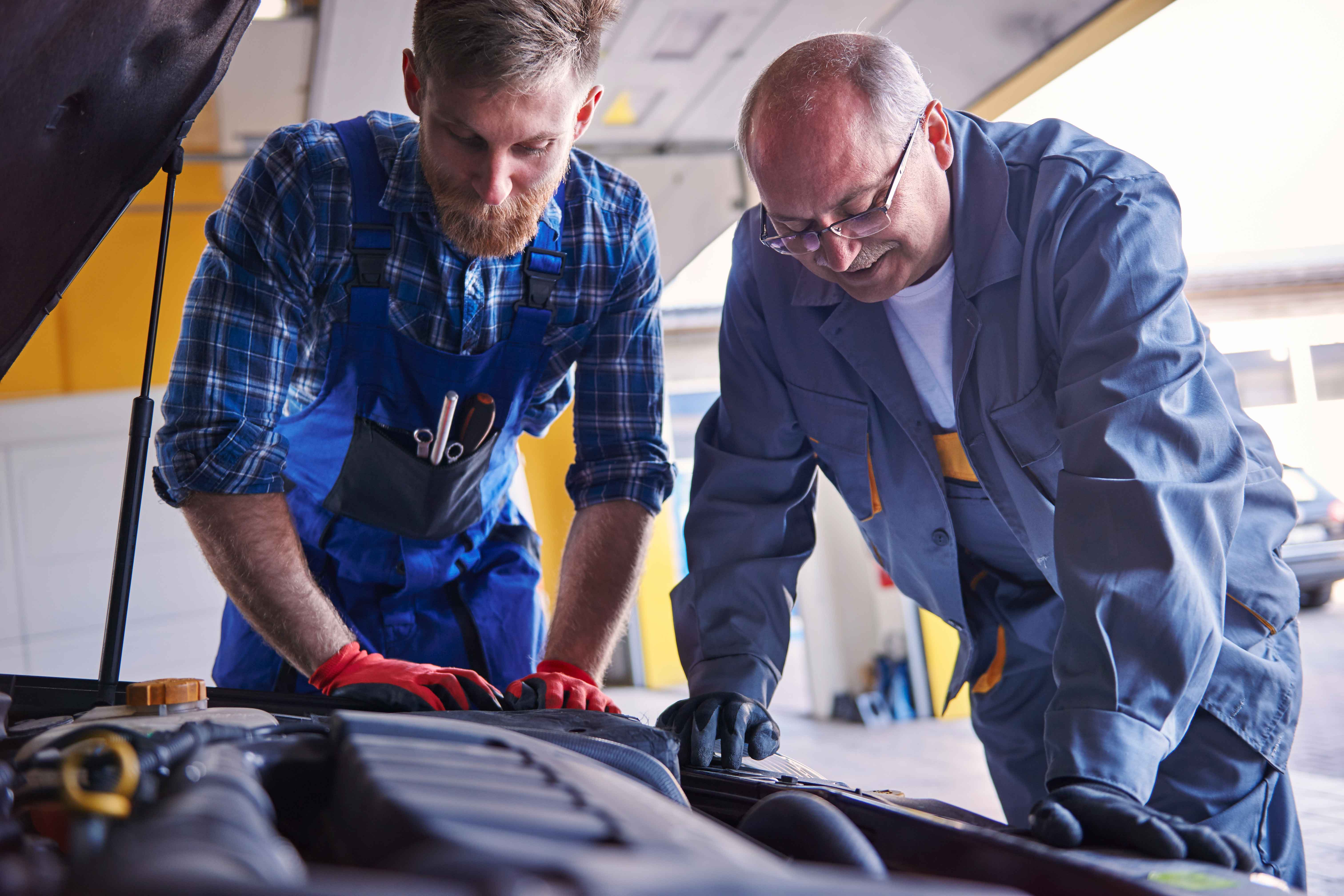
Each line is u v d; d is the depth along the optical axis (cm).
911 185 119
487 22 109
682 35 399
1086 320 111
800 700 695
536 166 121
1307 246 554
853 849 55
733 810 83
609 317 151
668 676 769
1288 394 586
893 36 395
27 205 95
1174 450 102
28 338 114
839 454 145
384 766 48
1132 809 66
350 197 132
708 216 539
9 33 75
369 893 27
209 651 374
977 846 59
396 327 138
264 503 131
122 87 94
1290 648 130
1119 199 116
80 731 56
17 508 366
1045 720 95
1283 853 128
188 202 512
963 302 129
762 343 145
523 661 155
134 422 118
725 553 137
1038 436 128
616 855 33
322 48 374
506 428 150
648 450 152
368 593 149
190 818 35
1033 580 150
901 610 609
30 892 29
